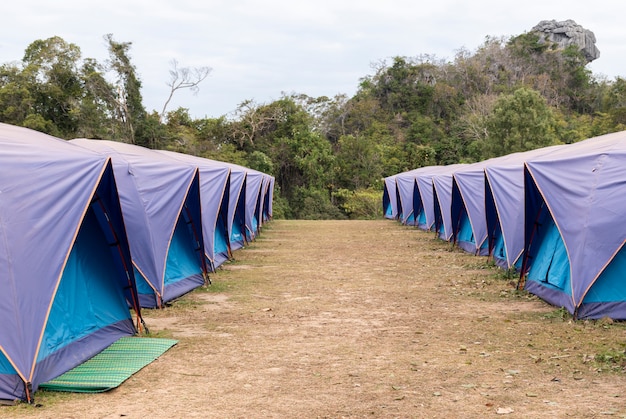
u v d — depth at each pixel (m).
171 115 64.88
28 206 6.86
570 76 99.19
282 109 64.94
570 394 6.23
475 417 5.63
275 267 16.80
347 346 8.38
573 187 10.59
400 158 68.94
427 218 29.11
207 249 15.47
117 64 49.50
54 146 8.00
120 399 6.27
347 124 79.75
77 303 7.98
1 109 43.19
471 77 93.81
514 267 14.37
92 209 8.64
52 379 6.82
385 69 95.50
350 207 57.03
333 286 13.55
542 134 54.56
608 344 8.26
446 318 10.17
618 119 68.75
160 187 11.87
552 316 10.16
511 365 7.36
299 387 6.60
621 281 9.84
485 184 16.08
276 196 58.47
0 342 6.24
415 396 6.26
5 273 6.41
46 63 46.09
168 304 11.38
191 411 5.87
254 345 8.46
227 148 60.53
